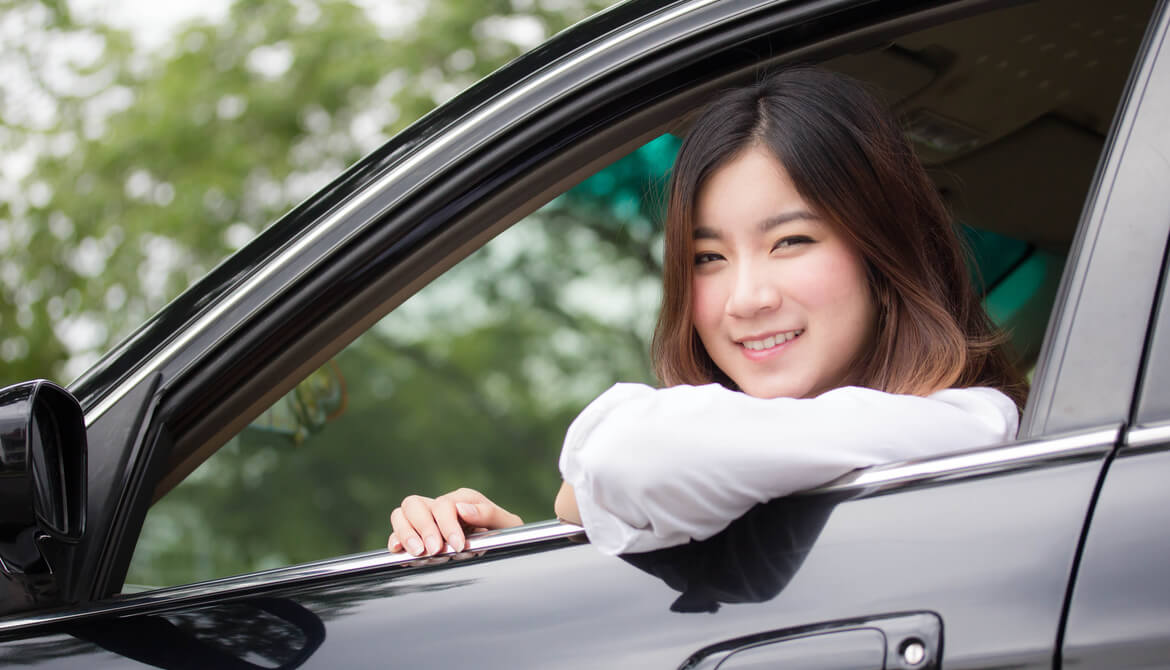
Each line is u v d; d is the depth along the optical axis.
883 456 1.07
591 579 1.07
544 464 9.77
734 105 1.36
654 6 1.24
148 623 1.14
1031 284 2.09
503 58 7.55
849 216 1.33
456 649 1.06
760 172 1.33
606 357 9.70
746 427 1.04
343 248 1.20
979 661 0.92
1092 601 0.91
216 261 7.98
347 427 9.64
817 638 0.97
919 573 0.97
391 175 1.22
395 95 7.52
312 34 7.86
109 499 1.17
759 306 1.32
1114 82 1.63
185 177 7.80
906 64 1.58
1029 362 2.10
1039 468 1.00
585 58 1.21
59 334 8.45
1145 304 1.01
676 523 1.04
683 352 1.39
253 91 7.75
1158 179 1.05
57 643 1.13
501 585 1.10
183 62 8.11
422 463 9.65
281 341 1.22
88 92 8.31
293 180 7.83
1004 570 0.95
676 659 1.00
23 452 1.06
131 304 8.09
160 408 1.20
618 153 1.27
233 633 1.12
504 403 9.77
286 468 9.46
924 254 1.40
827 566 1.00
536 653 1.03
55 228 8.11
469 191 1.21
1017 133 1.75
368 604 1.12
